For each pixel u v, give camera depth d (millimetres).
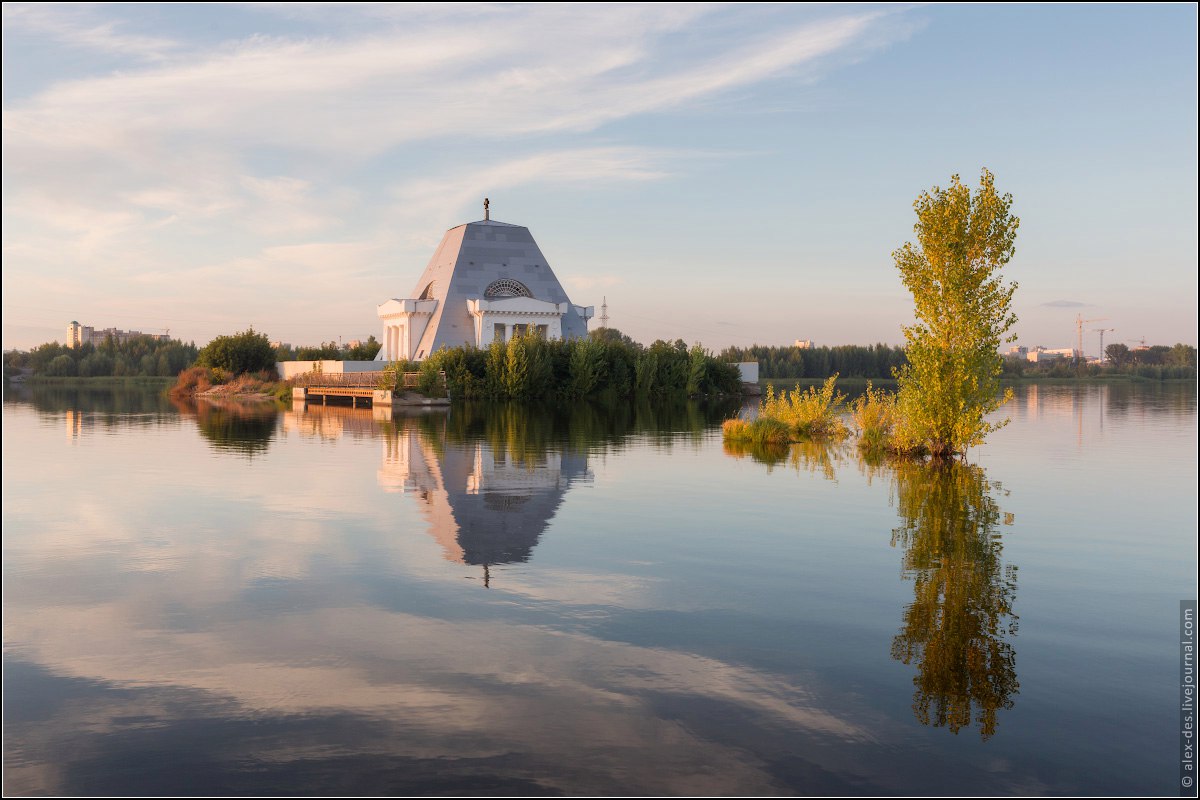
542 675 8375
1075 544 13977
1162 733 7207
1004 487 20156
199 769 6656
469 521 15906
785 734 7191
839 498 18547
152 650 9047
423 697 7879
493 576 11930
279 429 38906
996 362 26156
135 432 37375
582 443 31359
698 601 10758
